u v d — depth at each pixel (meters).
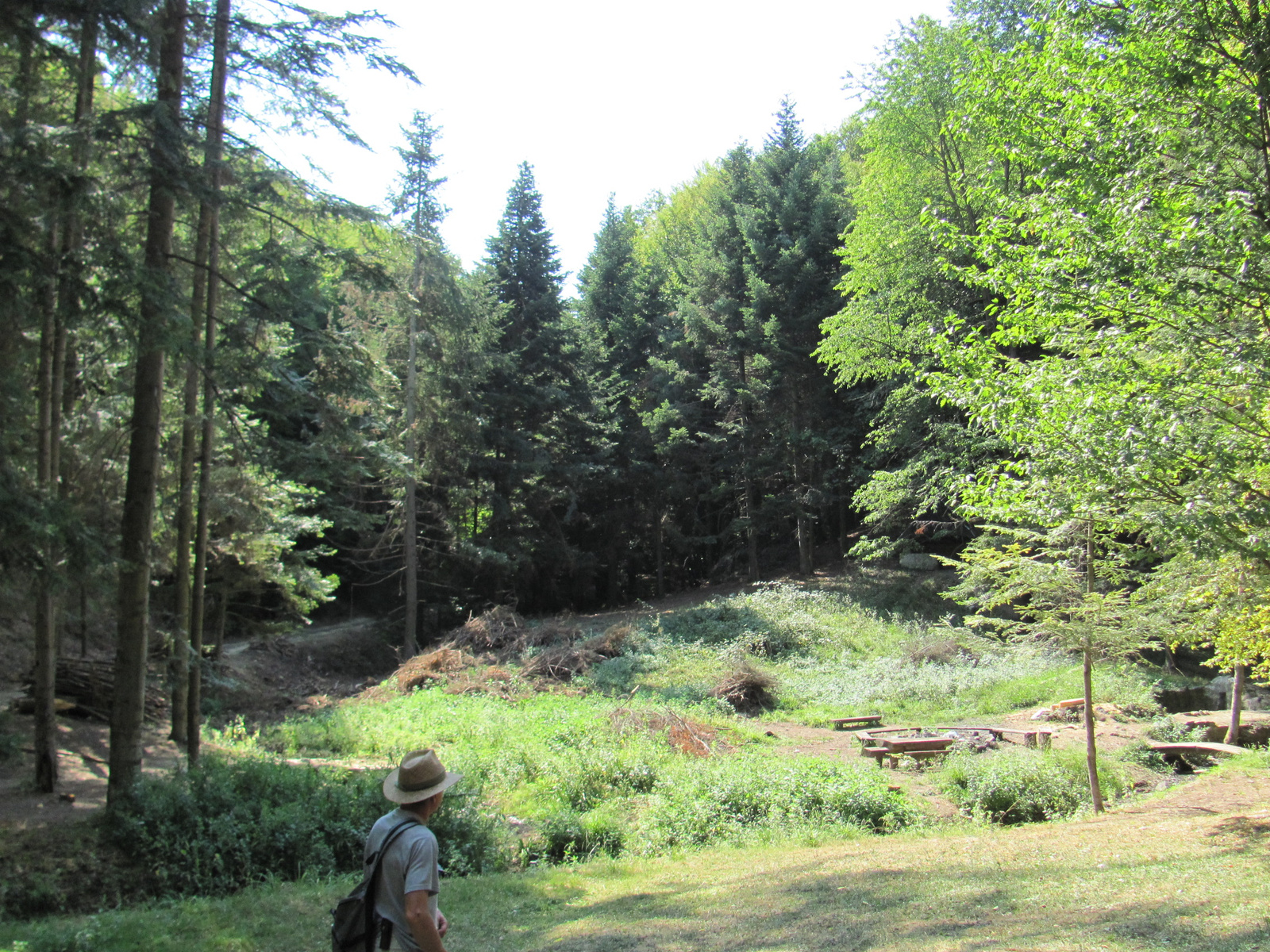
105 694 19.28
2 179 9.55
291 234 14.06
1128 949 5.14
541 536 38.53
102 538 10.57
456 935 7.64
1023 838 9.80
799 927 6.61
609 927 7.35
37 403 13.59
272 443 13.82
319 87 13.27
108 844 10.99
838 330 29.19
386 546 36.59
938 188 27.05
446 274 31.00
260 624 26.44
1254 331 8.87
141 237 13.03
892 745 17.44
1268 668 12.27
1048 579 11.82
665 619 32.22
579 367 39.25
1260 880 6.53
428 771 3.87
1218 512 8.15
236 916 8.77
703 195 53.34
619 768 15.37
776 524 40.47
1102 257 9.20
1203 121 9.23
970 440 26.38
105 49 10.88
